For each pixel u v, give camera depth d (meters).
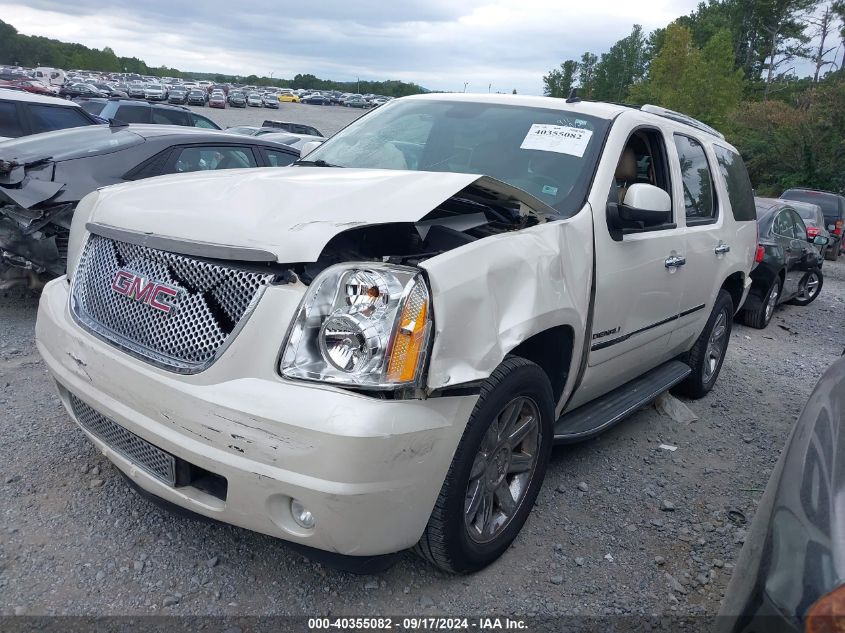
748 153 41.03
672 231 4.20
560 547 3.20
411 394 2.30
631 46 91.50
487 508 2.87
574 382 3.41
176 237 2.57
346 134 4.37
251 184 2.91
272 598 2.65
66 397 3.04
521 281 2.76
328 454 2.15
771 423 5.27
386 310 2.27
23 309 6.04
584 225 3.29
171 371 2.42
